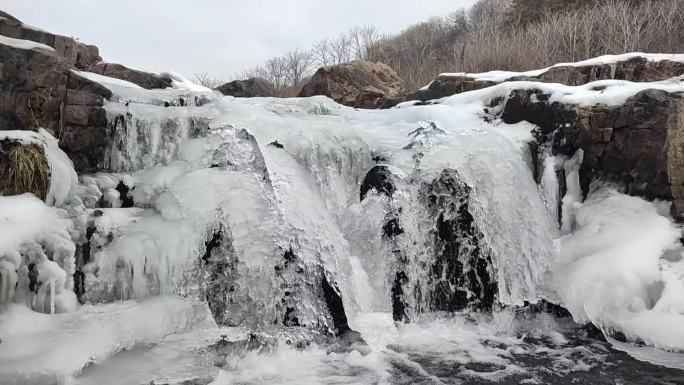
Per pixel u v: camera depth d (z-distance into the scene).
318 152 5.67
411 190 5.46
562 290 4.93
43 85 4.96
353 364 4.08
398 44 25.11
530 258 5.34
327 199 5.62
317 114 7.38
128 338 3.82
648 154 5.20
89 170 5.29
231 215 4.64
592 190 5.68
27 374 3.26
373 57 17.77
